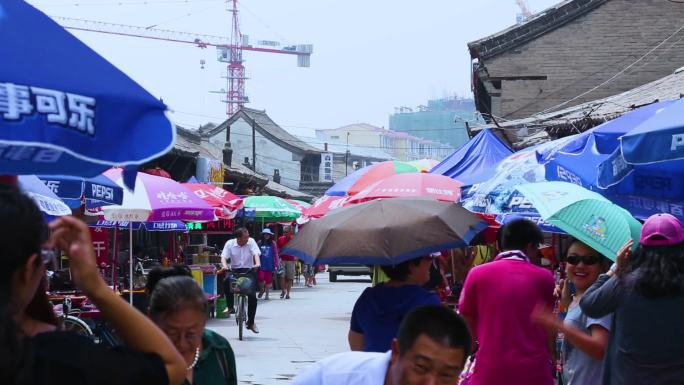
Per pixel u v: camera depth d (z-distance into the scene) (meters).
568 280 8.34
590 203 7.64
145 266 20.91
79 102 3.46
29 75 3.40
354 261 7.10
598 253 7.42
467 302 7.44
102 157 3.50
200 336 4.84
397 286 7.19
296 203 42.06
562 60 33.00
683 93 16.62
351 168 106.50
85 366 3.07
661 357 5.79
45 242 3.20
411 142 156.25
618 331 5.98
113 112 3.54
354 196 15.71
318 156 86.31
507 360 7.11
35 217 3.08
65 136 3.40
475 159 17.89
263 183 51.25
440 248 7.12
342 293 35.09
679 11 32.34
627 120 8.80
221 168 39.03
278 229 47.47
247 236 20.39
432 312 3.96
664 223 5.83
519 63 33.22
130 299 13.63
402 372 3.98
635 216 8.26
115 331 3.35
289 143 82.88
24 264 3.04
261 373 14.71
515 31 33.06
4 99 3.31
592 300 6.08
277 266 32.03
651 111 8.91
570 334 6.38
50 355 3.06
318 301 30.67
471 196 13.06
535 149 11.88
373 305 7.15
